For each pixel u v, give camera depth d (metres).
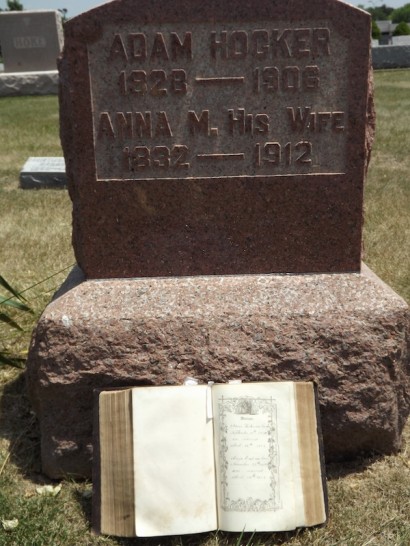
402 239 5.34
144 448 2.44
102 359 2.61
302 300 2.69
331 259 2.80
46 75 17.55
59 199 6.88
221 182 2.70
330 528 2.43
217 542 2.36
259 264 2.80
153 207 2.73
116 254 2.78
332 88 2.61
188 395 2.48
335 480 2.69
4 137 10.98
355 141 2.66
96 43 2.54
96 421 2.52
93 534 2.41
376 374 2.63
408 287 4.41
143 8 2.51
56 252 5.18
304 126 2.65
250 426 2.46
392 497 2.59
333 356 2.62
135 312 2.65
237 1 2.51
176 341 2.62
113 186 2.70
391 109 12.70
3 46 17.92
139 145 2.66
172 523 2.38
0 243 5.41
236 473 2.42
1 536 2.36
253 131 2.65
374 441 2.75
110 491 2.44
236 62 2.58
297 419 2.49
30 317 4.11
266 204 2.73
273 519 2.38
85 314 2.64
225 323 2.63
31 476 2.75
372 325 2.63
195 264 2.80
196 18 2.53
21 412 3.17
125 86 2.59
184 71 2.58
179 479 2.42
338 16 2.53
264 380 2.61
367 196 6.62
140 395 2.48
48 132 11.37
